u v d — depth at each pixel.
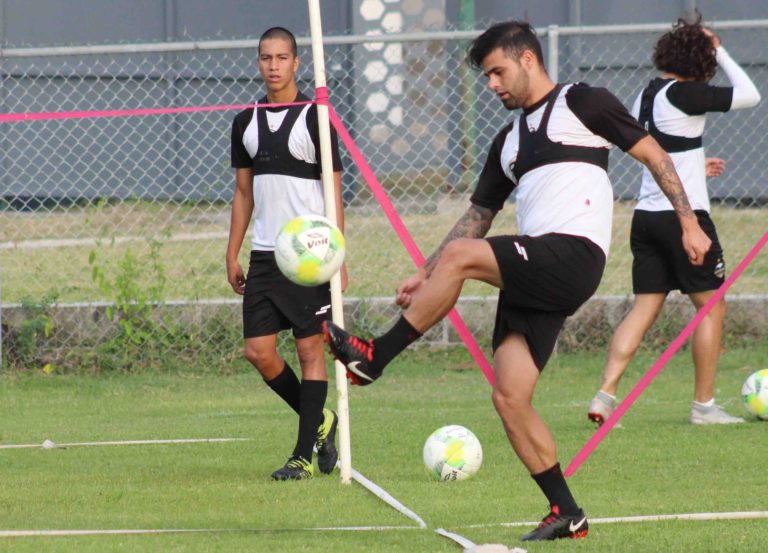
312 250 16.78
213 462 22.48
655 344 35.81
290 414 29.20
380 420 27.69
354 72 47.78
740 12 54.75
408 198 46.38
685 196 15.52
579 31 34.44
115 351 34.59
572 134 15.37
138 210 43.00
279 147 20.77
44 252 41.06
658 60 25.78
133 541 15.45
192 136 46.09
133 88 49.81
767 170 50.47
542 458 15.37
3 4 54.38
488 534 15.76
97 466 22.08
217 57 50.16
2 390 32.41
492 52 15.55
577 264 15.02
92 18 55.41
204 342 34.91
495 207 16.70
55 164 48.12
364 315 34.78
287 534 15.91
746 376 33.25
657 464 21.28
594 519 16.50
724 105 24.78
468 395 31.55
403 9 54.72
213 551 14.88
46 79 50.03
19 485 19.97
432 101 47.66
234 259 22.05
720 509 17.30
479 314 35.34
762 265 40.97
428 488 19.34
